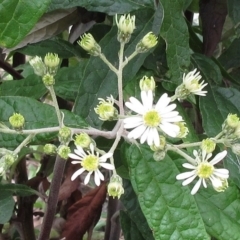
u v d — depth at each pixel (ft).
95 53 0.76
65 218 1.40
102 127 0.97
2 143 0.82
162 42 0.92
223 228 0.81
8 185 1.07
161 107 0.68
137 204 1.03
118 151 0.99
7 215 1.04
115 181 0.69
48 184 1.35
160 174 0.77
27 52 1.09
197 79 0.74
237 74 1.07
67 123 0.82
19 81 1.00
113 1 0.89
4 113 0.83
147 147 0.78
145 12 0.89
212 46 1.03
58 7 0.88
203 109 0.87
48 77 0.74
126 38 0.76
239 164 0.83
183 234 0.74
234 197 0.83
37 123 0.83
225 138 0.73
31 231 1.36
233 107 0.89
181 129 0.71
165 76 0.91
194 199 0.76
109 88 0.85
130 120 0.67
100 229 1.82
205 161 0.70
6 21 0.66
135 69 0.84
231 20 1.03
